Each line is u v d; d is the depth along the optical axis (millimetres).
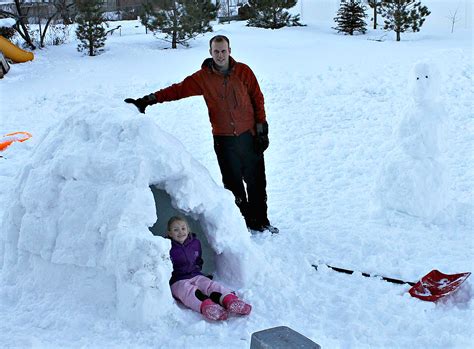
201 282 3809
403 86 11391
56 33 20016
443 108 5246
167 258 3557
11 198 4258
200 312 3613
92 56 16625
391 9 19672
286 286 3986
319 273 4258
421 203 5211
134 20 25719
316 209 5832
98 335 3402
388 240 4848
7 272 4094
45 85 13227
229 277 4035
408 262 4422
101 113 4164
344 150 7996
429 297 3760
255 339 2617
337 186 6582
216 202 4090
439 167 5215
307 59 14750
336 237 4965
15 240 4141
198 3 18828
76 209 3791
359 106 10375
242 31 20703
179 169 3895
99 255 3646
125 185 3715
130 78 13508
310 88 11781
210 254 4324
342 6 22391
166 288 3518
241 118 4906
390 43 17328
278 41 18062
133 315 3439
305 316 3627
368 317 3572
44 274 3865
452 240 4844
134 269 3461
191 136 9125
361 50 15875
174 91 4828
